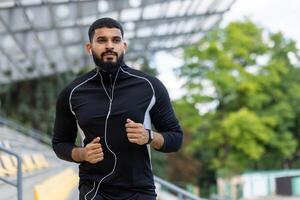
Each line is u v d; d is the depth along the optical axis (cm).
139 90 267
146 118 265
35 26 1878
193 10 2122
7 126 2475
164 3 1931
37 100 3419
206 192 3750
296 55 3225
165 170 3634
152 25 2300
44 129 3359
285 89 3067
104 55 263
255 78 2673
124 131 260
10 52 2311
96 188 262
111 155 259
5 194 718
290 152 2939
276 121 2770
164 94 271
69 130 278
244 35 2702
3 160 838
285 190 2545
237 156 2669
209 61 2630
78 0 1670
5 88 3416
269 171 3234
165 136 261
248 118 2523
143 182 263
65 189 941
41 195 627
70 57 2769
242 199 2611
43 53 2442
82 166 269
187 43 2825
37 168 1127
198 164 3725
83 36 2205
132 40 2617
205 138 2767
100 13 1895
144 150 264
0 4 1622
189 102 2680
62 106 272
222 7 2122
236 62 2714
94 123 261
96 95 266
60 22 1902
